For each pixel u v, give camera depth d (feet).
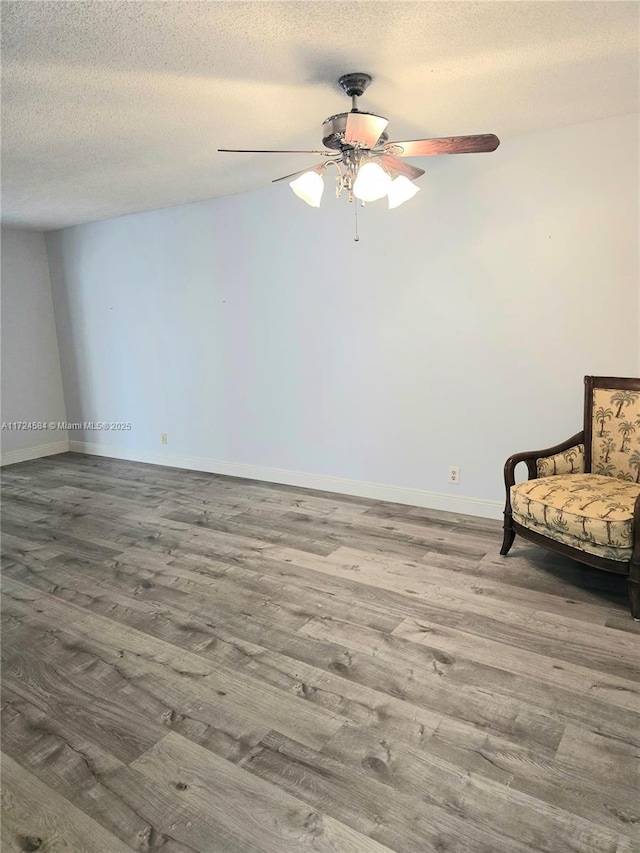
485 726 6.23
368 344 13.17
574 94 8.42
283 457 15.38
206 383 16.47
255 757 5.94
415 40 6.52
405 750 5.94
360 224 12.73
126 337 17.98
